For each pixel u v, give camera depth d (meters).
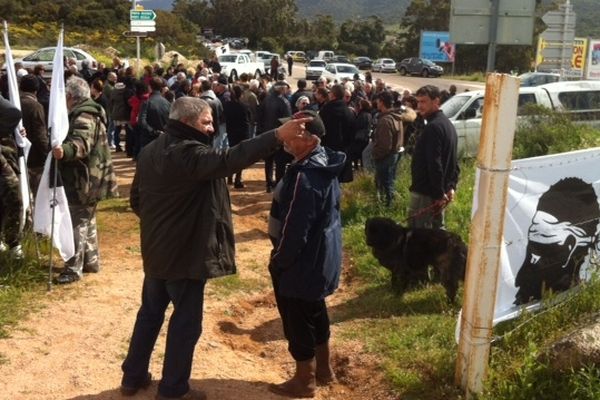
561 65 23.69
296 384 4.49
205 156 3.76
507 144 3.97
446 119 6.39
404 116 10.86
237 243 8.52
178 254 3.95
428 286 6.45
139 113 11.97
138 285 6.39
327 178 4.14
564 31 23.56
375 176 9.68
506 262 4.81
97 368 4.66
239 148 3.74
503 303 4.86
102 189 6.30
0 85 14.98
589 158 5.07
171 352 4.11
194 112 3.92
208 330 5.58
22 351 4.81
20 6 57.25
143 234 4.05
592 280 5.22
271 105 11.34
